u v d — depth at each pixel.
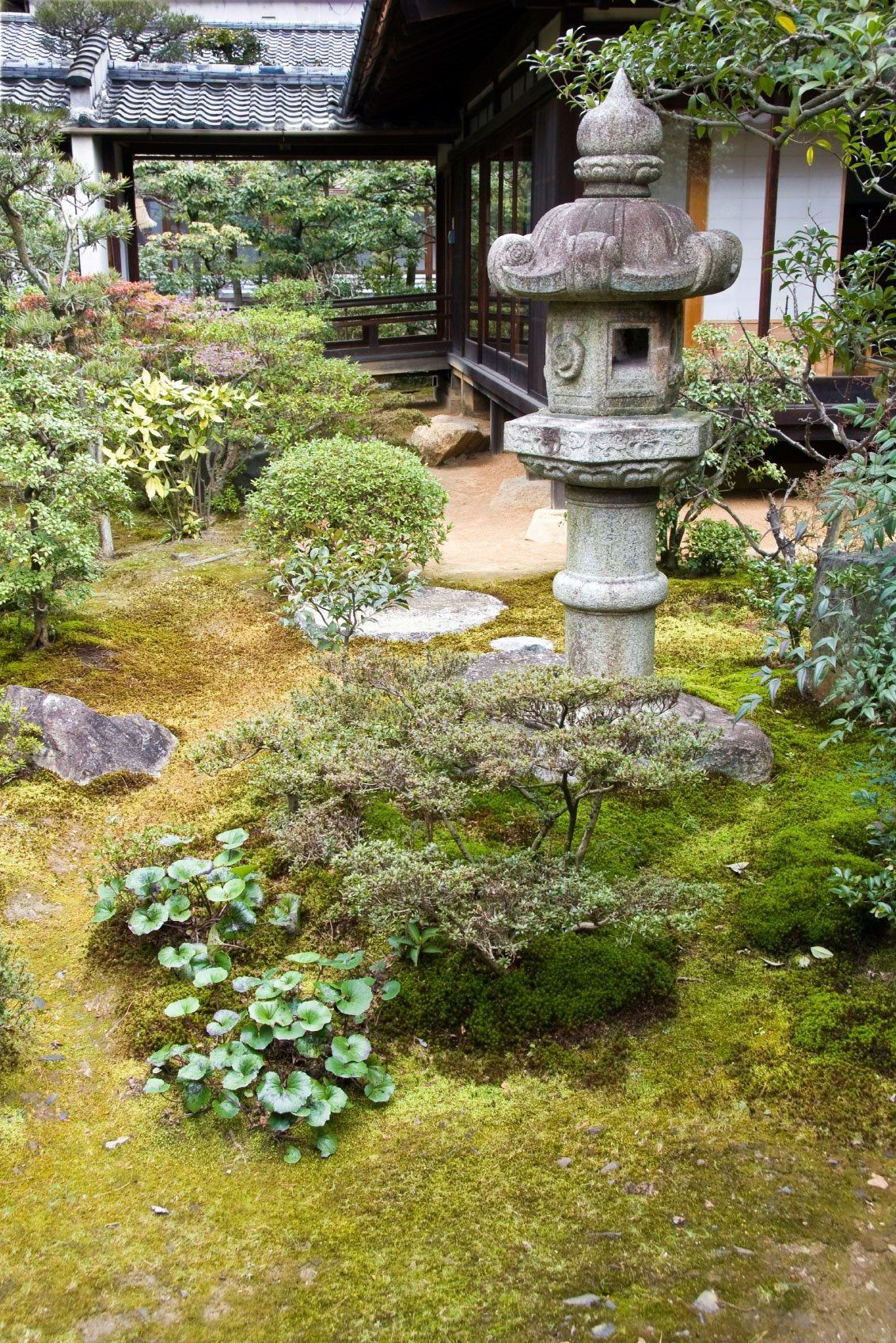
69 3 11.72
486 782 3.14
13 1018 2.87
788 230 8.60
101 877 3.65
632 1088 2.73
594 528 4.02
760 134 3.56
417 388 17.52
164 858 3.48
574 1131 2.60
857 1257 2.25
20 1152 2.56
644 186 3.76
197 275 16.59
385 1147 2.57
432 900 2.78
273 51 16.70
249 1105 2.67
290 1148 2.55
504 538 8.31
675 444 3.75
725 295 8.73
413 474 6.64
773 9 2.91
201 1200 2.42
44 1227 2.34
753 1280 2.19
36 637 5.53
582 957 3.04
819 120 3.41
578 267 3.47
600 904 2.76
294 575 5.76
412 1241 2.30
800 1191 2.41
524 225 9.70
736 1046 2.85
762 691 4.76
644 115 3.66
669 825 3.84
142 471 7.98
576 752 2.73
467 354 13.51
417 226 18.97
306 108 12.98
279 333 8.85
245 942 3.27
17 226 7.57
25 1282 2.21
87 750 4.36
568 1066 2.79
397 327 17.88
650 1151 2.53
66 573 5.43
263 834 3.86
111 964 3.25
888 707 3.22
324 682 3.74
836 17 2.58
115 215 7.97
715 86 3.55
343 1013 2.82
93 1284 2.20
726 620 5.92
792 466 9.04
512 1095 2.72
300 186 17.06
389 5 8.12
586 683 3.02
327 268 18.44
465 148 12.63
